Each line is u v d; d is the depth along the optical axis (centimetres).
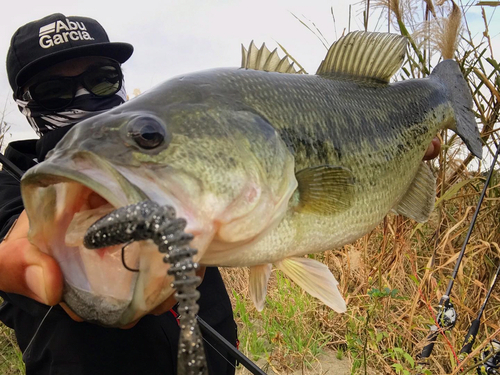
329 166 56
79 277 37
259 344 93
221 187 44
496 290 103
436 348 87
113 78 65
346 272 108
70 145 41
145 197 39
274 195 49
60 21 65
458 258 85
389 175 68
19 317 59
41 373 58
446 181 115
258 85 53
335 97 61
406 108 73
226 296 71
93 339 56
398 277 106
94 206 41
